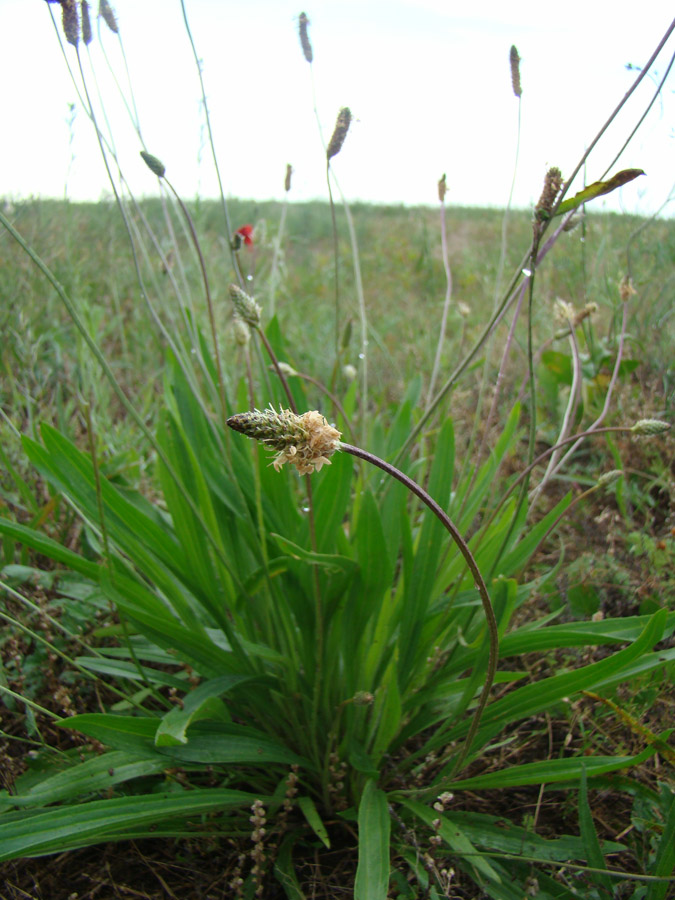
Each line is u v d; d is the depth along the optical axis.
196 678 0.40
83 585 0.47
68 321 0.87
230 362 0.75
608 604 0.51
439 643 0.42
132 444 0.66
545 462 0.69
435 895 0.32
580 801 0.32
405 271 1.48
